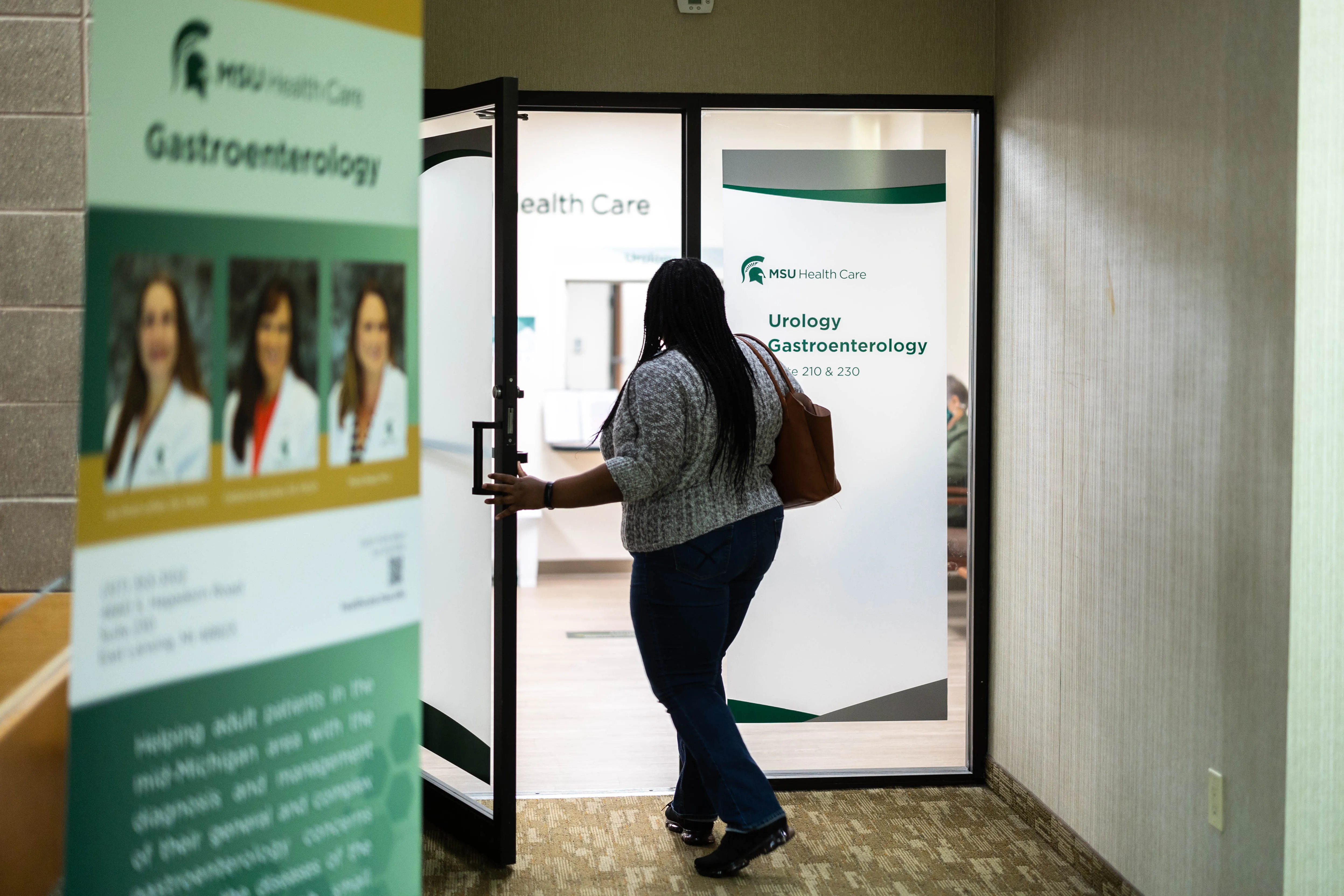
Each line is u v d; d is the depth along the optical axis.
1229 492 2.23
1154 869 2.54
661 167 7.72
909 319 3.54
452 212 3.23
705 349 2.73
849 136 3.51
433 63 3.36
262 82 1.28
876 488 3.56
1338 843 2.07
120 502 1.15
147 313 1.17
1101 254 2.78
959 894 2.79
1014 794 3.35
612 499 2.74
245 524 1.29
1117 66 2.68
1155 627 2.53
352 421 1.42
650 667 2.83
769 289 3.51
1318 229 2.00
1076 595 2.95
